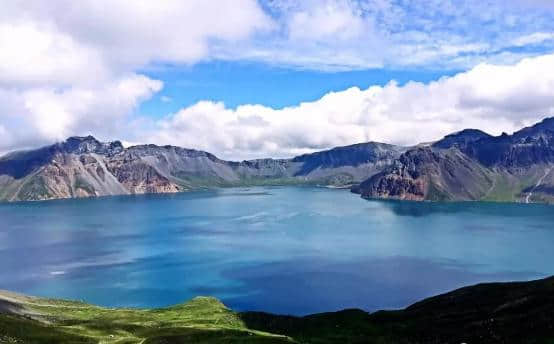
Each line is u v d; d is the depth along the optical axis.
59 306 189.25
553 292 139.12
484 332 123.88
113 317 167.38
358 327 148.75
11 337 109.00
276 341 117.94
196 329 138.00
